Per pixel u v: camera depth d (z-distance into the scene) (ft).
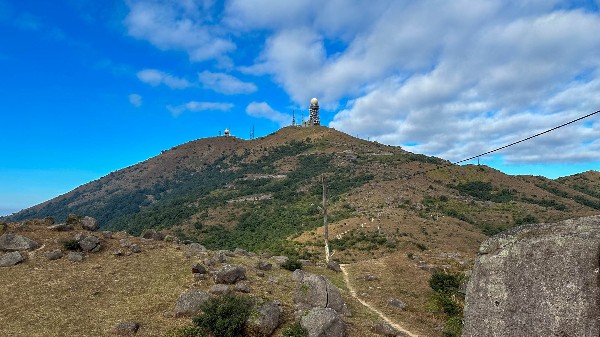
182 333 54.24
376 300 85.10
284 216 345.31
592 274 17.16
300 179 515.09
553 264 18.54
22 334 51.72
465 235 257.55
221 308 57.77
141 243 94.07
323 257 199.21
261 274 84.84
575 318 17.24
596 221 18.31
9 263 72.13
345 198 375.04
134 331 55.31
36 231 86.99
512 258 20.35
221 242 284.82
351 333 60.90
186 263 84.23
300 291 71.15
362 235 240.53
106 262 79.56
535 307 18.75
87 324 56.24
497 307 20.40
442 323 72.64
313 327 57.36
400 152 638.12
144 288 70.33
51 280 68.54
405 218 288.10
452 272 102.17
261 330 57.31
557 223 19.76
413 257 134.10
